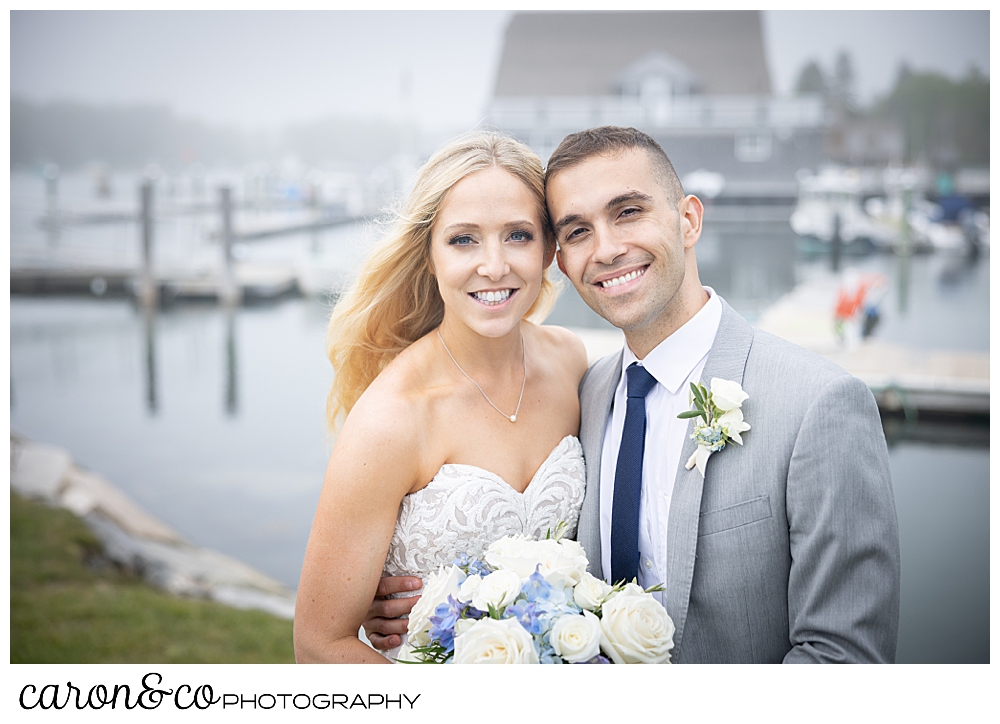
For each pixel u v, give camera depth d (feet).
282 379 40.06
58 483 25.54
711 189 64.75
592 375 6.32
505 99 62.64
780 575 4.84
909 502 22.74
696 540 4.92
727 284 49.88
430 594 4.78
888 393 26.63
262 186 59.26
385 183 59.31
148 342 44.78
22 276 49.16
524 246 5.32
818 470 4.63
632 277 5.07
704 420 4.93
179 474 29.63
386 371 5.71
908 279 49.78
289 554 22.94
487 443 5.65
